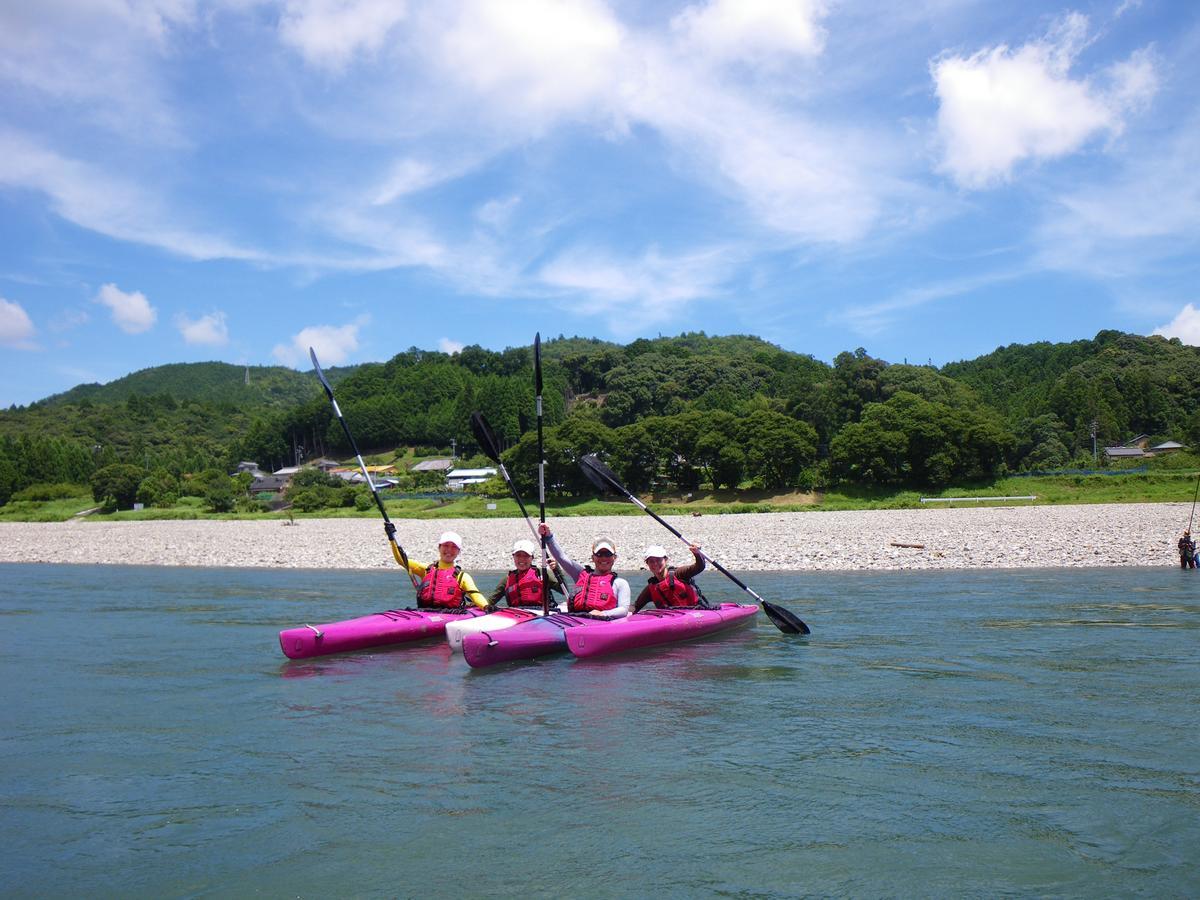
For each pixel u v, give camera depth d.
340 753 5.84
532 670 8.60
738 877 3.91
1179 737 5.96
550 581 10.27
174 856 4.22
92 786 5.25
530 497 68.94
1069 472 68.00
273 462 141.12
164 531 45.78
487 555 27.12
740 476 66.94
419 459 127.75
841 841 4.29
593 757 5.68
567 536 34.91
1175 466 72.81
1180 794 4.86
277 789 5.14
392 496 74.19
